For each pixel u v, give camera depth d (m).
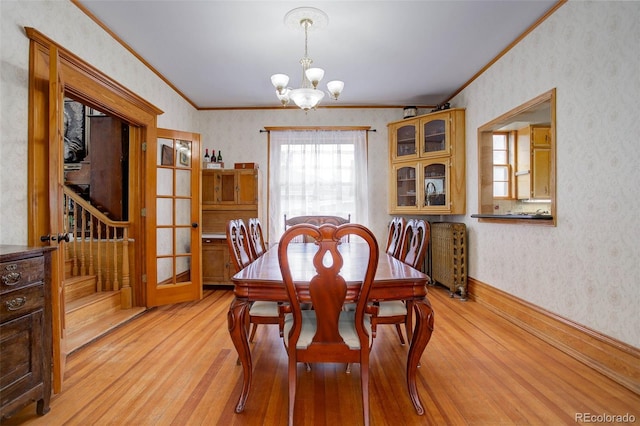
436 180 4.12
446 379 1.92
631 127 1.82
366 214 4.63
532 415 1.58
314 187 4.64
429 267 4.49
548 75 2.48
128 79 3.01
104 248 3.24
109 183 3.62
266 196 4.70
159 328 2.76
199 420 1.54
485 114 3.44
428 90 4.11
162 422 1.53
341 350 1.50
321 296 1.44
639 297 1.78
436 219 4.68
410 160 4.27
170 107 3.89
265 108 4.71
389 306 2.04
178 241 3.98
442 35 2.80
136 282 3.27
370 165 4.70
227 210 4.57
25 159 1.93
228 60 3.27
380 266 1.95
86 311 2.73
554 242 2.43
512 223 2.95
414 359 1.63
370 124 4.71
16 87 1.87
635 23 1.79
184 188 4.09
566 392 1.77
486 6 2.40
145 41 2.90
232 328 1.62
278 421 1.54
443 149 4.02
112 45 2.77
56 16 2.17
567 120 2.29
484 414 1.58
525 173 4.18
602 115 2.00
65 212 3.30
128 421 1.53
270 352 2.31
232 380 1.91
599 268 2.03
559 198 2.37
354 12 2.47
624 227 1.87
